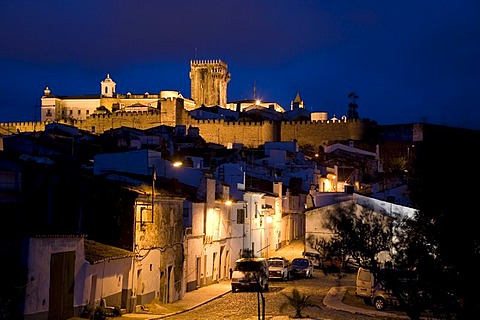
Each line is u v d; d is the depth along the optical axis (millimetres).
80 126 147875
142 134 104125
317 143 137000
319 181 100375
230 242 58875
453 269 21469
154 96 182625
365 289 40781
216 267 54750
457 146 22766
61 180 34625
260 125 136875
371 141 130625
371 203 59125
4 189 31250
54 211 33875
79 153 65938
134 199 36812
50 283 27906
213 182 52906
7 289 24969
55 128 108312
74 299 30141
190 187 53594
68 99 180750
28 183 32625
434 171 22344
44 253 27375
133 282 36438
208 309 39250
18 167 32031
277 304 41000
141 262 37500
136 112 144625
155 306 38250
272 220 75625
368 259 25531
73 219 35594
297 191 91000
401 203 62719
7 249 26250
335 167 110625
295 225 88375
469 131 25234
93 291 31891
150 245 38906
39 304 26984
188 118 142000
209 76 197000
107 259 32719
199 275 49750
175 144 106562
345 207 58188
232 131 137875
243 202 63312
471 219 21219
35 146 56562
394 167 113062
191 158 71312
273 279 53469
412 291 22344
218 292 47281
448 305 21531
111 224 36719
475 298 21047
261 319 33812
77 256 30344
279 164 98438
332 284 51969
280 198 80000
